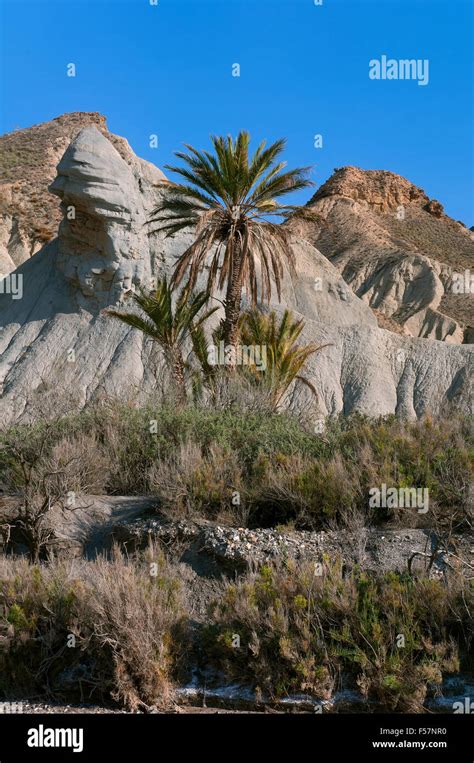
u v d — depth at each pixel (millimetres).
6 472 10328
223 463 9453
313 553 7684
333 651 6375
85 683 6723
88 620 6883
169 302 18953
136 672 6535
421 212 134375
